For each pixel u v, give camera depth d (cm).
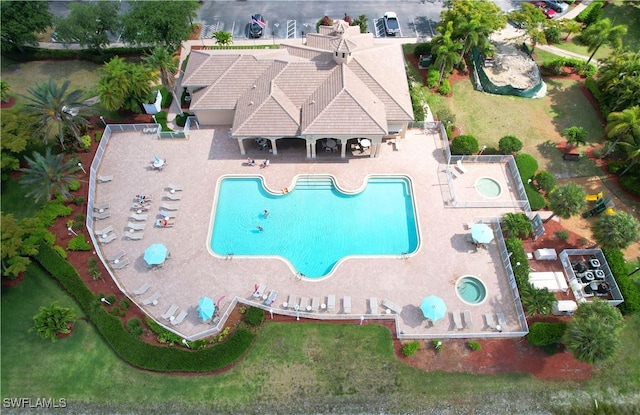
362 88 4947
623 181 4875
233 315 4000
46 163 4341
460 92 5941
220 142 5341
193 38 6838
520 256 4184
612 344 3341
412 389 3641
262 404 3594
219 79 5228
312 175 4966
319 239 4503
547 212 4653
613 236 3947
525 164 4972
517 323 3925
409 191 4872
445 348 3816
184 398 3622
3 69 6397
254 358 3791
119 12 7262
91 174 4912
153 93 5616
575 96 5884
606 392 3641
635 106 4925
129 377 3725
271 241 4497
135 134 5453
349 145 5281
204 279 4203
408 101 5094
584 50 6581
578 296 4069
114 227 4594
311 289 4119
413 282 4159
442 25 6141
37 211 4728
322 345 3844
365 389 3644
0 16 5994
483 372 3712
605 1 7325
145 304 4038
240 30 6969
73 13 5997
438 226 4541
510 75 6178
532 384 3662
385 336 3884
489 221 4572
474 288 4172
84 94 5862
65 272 4216
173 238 4484
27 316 4075
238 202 4806
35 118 4941
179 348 3800
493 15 5934
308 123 4709
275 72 5134
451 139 5312
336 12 7269
